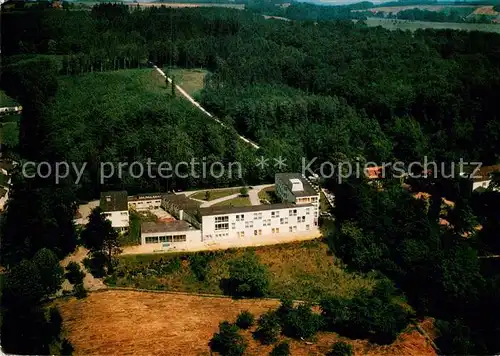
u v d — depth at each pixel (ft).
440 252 487.61
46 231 488.44
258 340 403.34
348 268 518.37
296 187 576.61
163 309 435.94
